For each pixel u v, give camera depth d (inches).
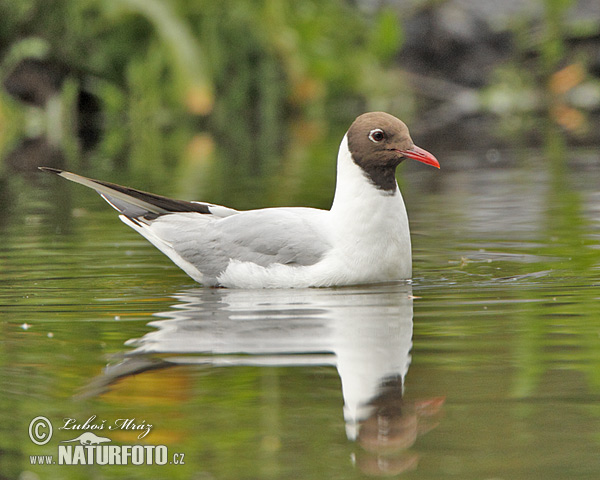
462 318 344.8
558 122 1141.7
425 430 241.8
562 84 1325.0
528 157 867.4
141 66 1227.2
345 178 408.5
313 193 672.4
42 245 514.9
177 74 1210.6
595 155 861.2
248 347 312.2
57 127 1175.0
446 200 651.5
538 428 241.4
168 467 228.7
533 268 433.7
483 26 1365.7
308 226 412.2
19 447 243.6
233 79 1291.8
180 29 1213.1
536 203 621.0
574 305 360.5
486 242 500.4
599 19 1336.1
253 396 266.5
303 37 1305.4
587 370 281.7
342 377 280.2
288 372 285.4
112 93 1222.9
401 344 312.7
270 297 388.8
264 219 419.8
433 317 347.3
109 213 628.1
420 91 1337.4
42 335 333.7
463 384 273.0
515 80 1333.7
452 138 1027.3
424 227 551.8
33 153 961.5
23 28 1198.3
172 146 1026.7
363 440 236.2
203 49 1269.7
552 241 496.7
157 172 812.6
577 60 1339.8
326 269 402.0
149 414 256.7
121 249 504.7
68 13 1206.3
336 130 1132.5
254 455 230.7
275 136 1099.3
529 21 1354.6
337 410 255.4
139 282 426.9
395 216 406.6
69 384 280.4
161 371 289.4
